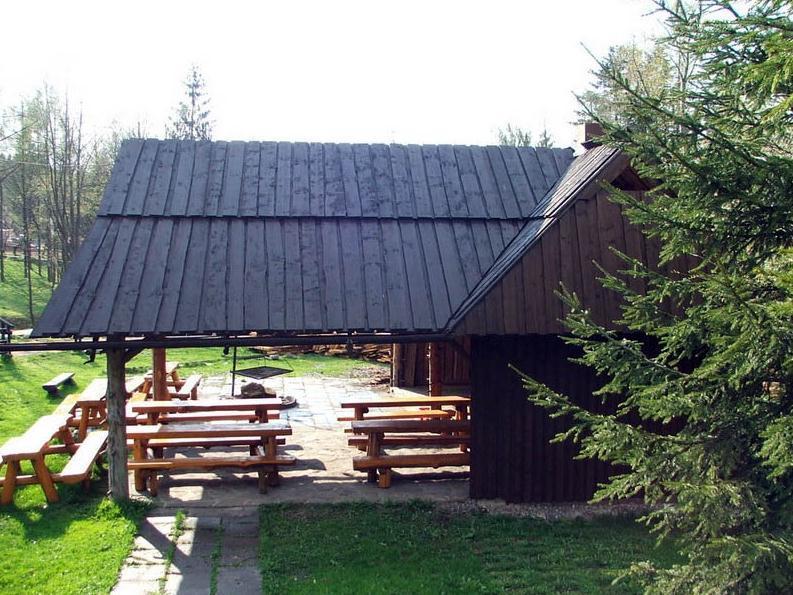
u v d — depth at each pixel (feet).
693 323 17.85
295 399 51.42
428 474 34.55
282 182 36.42
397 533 27.84
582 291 30.01
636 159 17.78
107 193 34.12
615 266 30.30
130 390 46.21
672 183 17.24
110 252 31.14
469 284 32.45
